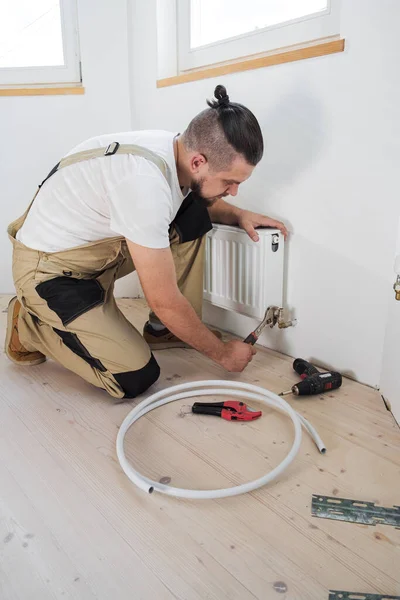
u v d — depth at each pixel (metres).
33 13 2.39
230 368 1.63
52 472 1.26
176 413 1.54
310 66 1.57
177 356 1.94
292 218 1.76
